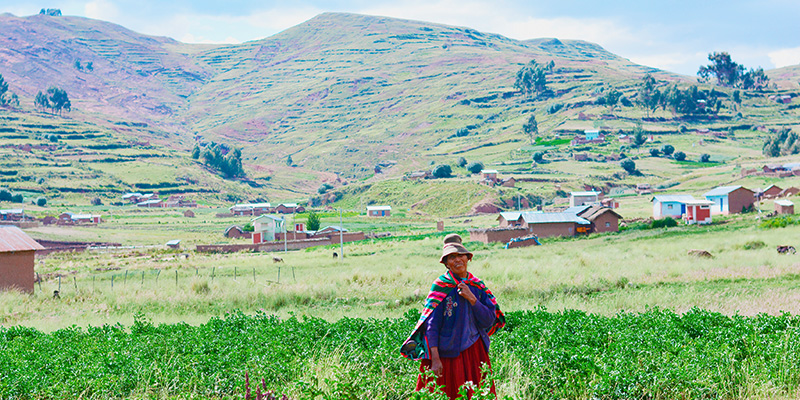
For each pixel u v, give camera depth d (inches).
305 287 1117.1
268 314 887.7
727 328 463.8
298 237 4340.6
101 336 567.8
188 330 584.1
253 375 356.2
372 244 3277.6
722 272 1111.0
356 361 371.2
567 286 1017.5
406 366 357.7
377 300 1014.4
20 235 1397.6
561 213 3351.4
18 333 624.7
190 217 7160.4
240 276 1589.6
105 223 6186.0
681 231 2576.3
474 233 3193.9
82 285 1471.5
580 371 337.4
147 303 1064.2
